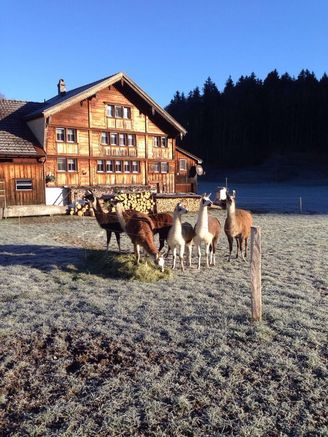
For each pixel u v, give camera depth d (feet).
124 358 17.72
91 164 88.48
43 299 25.93
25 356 18.17
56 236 51.96
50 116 79.30
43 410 14.08
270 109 297.53
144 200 81.87
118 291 27.32
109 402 14.37
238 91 332.19
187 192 108.47
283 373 16.07
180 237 31.99
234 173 253.03
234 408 13.89
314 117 289.33
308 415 13.41
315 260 37.32
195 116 312.09
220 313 22.59
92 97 86.17
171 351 18.24
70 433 12.84
